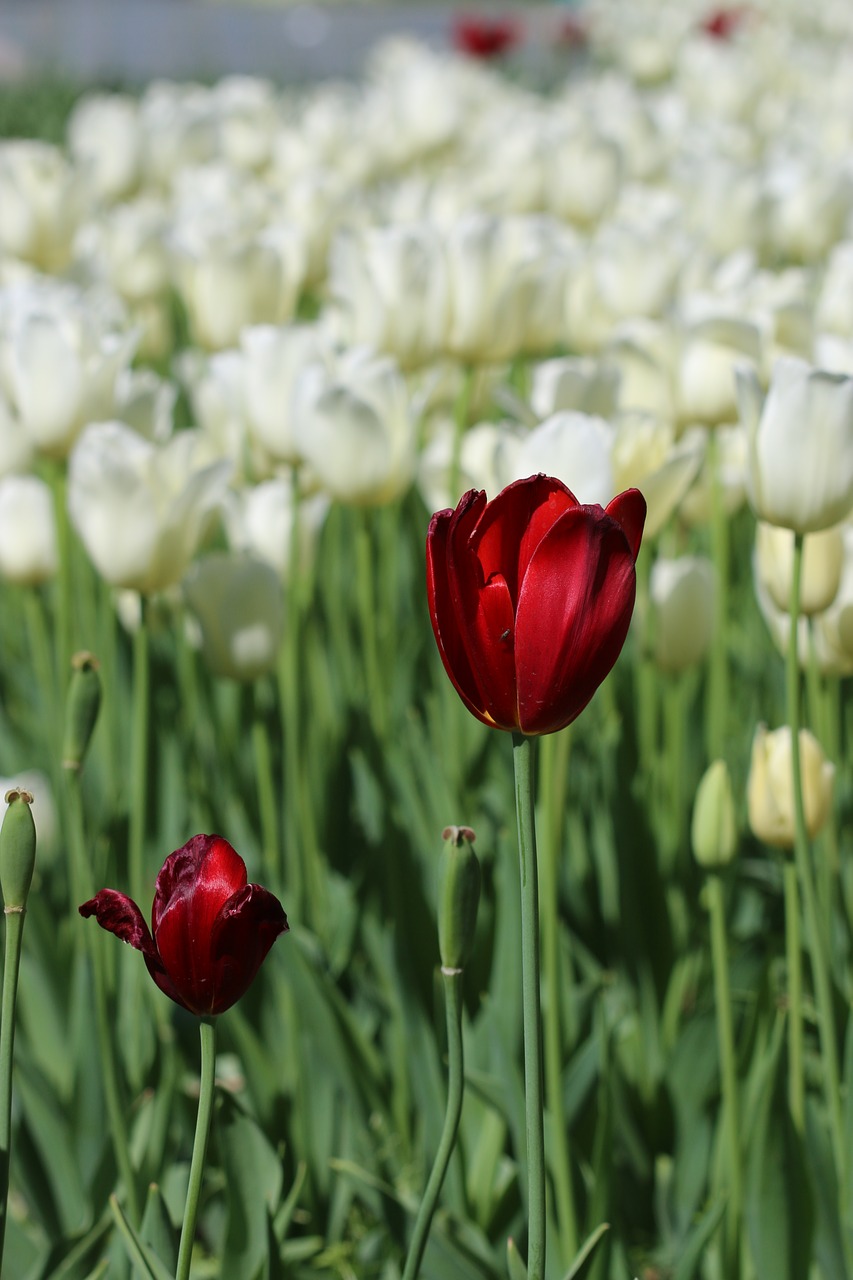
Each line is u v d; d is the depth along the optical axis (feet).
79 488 6.77
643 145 13.65
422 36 58.23
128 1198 6.55
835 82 19.94
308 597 7.50
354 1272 6.86
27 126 31.12
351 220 10.25
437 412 9.40
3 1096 5.98
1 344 7.31
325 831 7.73
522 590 5.80
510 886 6.97
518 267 7.41
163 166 14.21
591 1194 6.61
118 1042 6.91
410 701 8.41
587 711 8.18
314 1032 6.86
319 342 7.24
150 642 8.41
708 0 35.60
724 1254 6.62
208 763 7.99
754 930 7.30
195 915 5.84
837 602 6.88
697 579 7.16
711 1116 6.88
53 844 7.40
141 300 10.61
